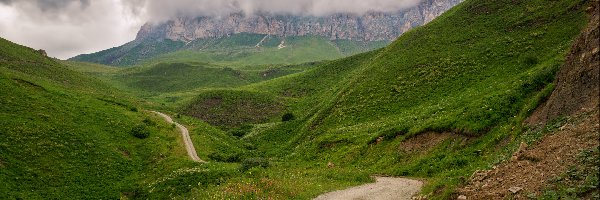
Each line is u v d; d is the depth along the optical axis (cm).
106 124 6725
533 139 1831
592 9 2234
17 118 5553
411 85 6662
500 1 8231
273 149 7600
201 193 3162
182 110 12419
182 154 6084
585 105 1698
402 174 3428
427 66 7050
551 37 5831
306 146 5847
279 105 12362
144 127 7081
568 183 1144
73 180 4591
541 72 3469
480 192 1425
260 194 2500
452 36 7844
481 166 2381
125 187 4766
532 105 2588
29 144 4959
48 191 4219
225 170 4425
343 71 14025
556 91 2167
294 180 3050
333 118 7031
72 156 5109
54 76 12238
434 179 2798
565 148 1397
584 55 1920
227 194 2577
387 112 6159
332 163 4612
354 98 7419
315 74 15138
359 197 2464
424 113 5016
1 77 7106
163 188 4366
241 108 12281
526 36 6228
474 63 6225
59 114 6344
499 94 3828
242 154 6931
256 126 10169
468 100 4584
